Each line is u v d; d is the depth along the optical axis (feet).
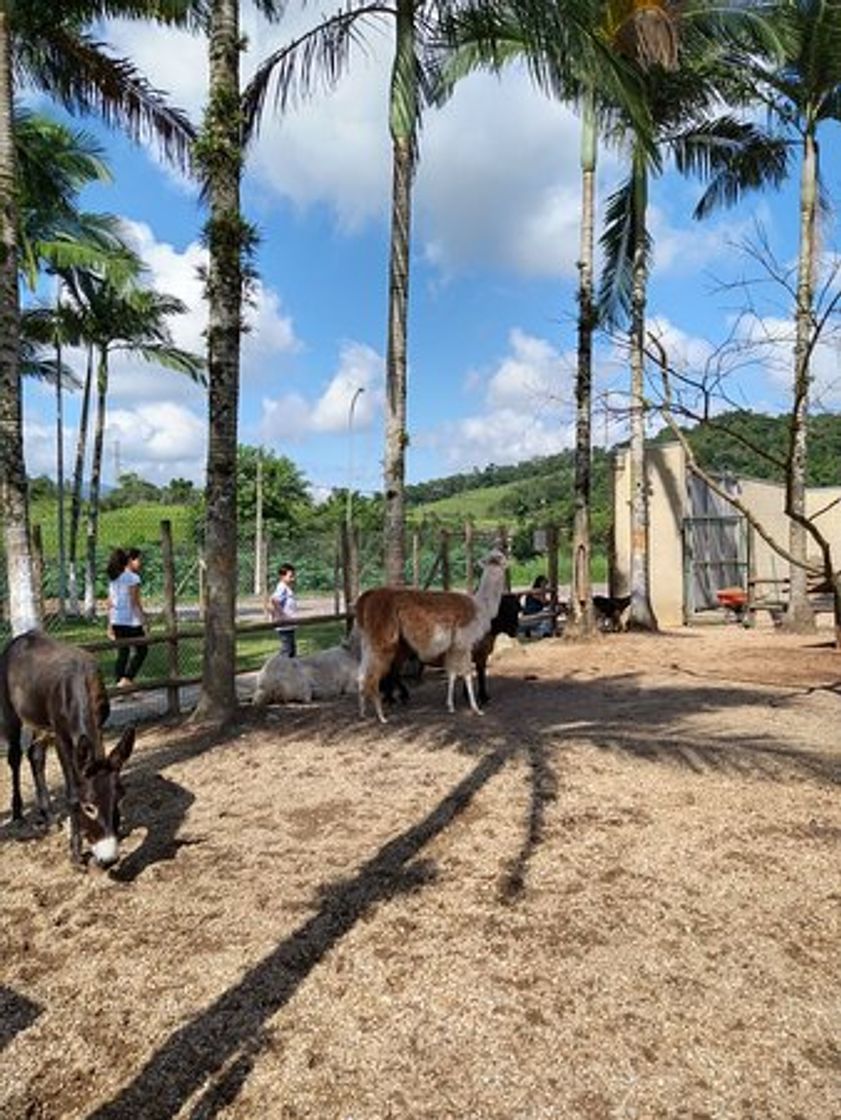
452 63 41.52
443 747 22.25
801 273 47.29
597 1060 9.95
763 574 75.66
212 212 25.91
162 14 31.99
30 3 31.17
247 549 121.49
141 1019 10.84
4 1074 9.94
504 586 27.58
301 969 11.82
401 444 33.01
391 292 33.12
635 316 49.21
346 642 33.27
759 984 11.43
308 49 31.22
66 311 78.43
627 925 12.89
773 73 46.34
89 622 73.56
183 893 14.15
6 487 26.81
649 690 30.78
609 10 33.83
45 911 13.75
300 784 19.61
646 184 48.80
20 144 46.78
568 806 17.57
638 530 52.70
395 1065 9.89
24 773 22.66
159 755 22.68
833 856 15.21
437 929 12.80
